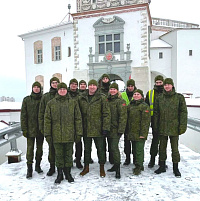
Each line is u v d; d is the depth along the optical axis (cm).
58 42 1991
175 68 1955
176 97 390
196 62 1928
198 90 1928
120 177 386
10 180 382
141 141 402
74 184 358
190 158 500
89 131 391
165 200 299
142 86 1653
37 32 2098
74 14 1817
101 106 393
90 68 1797
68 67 1934
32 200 305
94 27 1773
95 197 310
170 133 384
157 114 409
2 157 554
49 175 402
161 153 406
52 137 366
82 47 1823
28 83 2208
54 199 306
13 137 489
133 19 1662
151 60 2038
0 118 705
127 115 420
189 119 530
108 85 477
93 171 424
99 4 1794
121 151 576
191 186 344
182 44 1928
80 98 410
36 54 2142
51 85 403
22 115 394
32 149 401
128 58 1677
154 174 401
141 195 314
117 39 1725
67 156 369
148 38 1766
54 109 359
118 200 300
